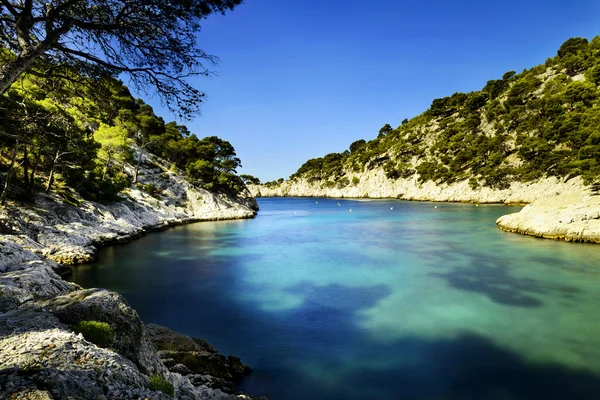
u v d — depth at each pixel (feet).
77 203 137.59
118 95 33.30
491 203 354.13
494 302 70.85
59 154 125.90
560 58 495.41
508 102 448.65
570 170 289.12
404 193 512.22
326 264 107.55
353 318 63.36
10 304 28.09
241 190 359.87
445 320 62.08
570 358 48.32
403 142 581.94
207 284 85.92
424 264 104.63
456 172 431.43
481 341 53.57
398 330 57.93
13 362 18.39
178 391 27.17
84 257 100.32
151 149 303.89
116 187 172.65
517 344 52.49
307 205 453.58
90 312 26.23
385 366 46.34
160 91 29.66
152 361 27.09
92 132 179.63
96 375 18.93
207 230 192.65
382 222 221.46
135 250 127.65
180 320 62.85
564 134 315.58
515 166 357.82
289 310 67.72
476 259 109.09
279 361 47.75
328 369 45.65
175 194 255.50
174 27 27.61
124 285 84.02
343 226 207.82
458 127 495.82
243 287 83.30
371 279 89.56
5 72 22.68
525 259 106.93
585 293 75.41
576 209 134.31
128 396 18.49
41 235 99.35
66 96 33.45
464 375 44.19
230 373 42.32
